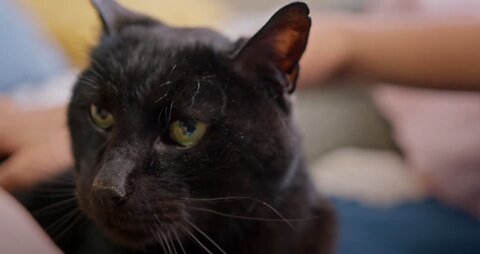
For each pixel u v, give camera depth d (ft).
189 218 1.36
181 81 1.32
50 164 1.57
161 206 1.30
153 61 1.35
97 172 1.31
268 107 1.37
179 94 1.31
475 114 2.37
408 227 2.17
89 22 2.77
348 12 3.32
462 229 2.15
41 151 1.58
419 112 2.56
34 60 2.53
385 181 2.51
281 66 1.37
